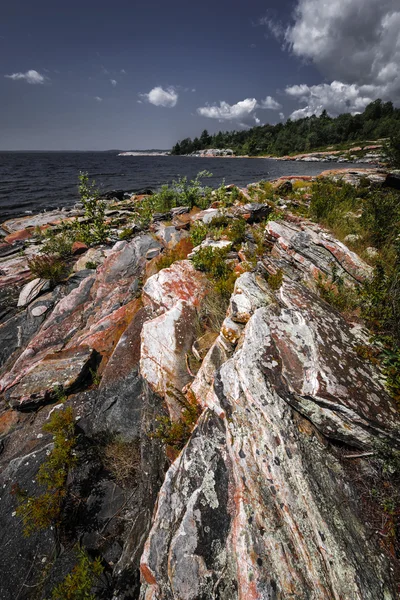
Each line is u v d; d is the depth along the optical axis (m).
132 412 5.93
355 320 4.78
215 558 2.94
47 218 21.05
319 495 2.91
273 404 3.52
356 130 113.38
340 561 2.55
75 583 3.63
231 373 3.98
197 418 4.61
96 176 51.47
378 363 3.76
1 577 3.90
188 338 6.21
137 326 7.50
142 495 4.69
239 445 3.43
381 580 2.46
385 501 2.83
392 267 5.89
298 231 7.89
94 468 5.11
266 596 2.49
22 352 8.66
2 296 11.07
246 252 8.19
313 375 3.34
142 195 27.98
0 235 18.28
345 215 9.89
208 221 12.35
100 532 4.36
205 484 3.39
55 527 4.32
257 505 2.99
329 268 6.21
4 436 6.07
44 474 4.70
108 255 11.83
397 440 2.98
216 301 6.83
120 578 3.85
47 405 6.50
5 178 45.94
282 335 3.99
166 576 3.12
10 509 4.57
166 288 7.75
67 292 10.99
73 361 7.10
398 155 28.34
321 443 3.38
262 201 15.38
